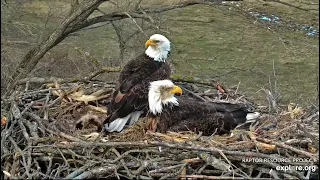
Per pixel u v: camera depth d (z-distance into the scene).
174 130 7.80
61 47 14.55
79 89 9.20
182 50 13.84
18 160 6.84
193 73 13.70
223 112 8.05
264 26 11.73
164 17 13.89
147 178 6.53
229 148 6.87
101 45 14.96
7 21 13.03
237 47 15.68
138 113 8.25
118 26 13.41
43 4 14.91
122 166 6.67
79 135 7.65
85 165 6.66
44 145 6.98
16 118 7.70
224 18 15.78
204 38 15.60
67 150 6.93
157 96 7.91
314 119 8.13
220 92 9.69
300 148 7.07
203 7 16.03
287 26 12.83
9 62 13.34
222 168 6.50
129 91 8.27
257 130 7.66
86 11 12.50
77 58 13.92
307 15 13.32
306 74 15.05
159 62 9.20
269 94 9.48
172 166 6.61
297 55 14.04
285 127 7.76
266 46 15.79
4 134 7.39
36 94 9.01
